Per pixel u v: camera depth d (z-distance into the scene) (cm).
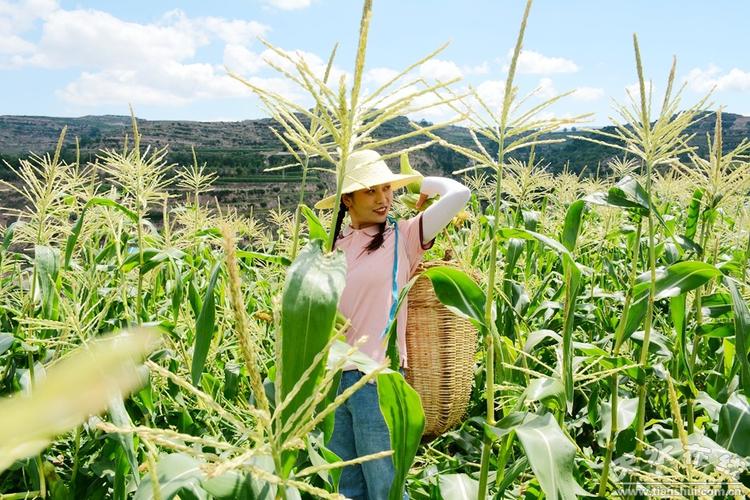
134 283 464
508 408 405
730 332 367
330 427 241
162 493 197
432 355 395
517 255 488
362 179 361
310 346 178
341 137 202
